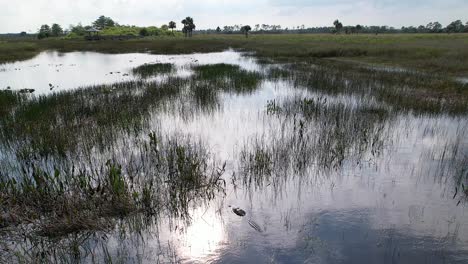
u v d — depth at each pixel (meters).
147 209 5.25
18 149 7.81
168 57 35.94
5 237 4.64
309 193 5.92
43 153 7.57
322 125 9.59
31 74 22.78
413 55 26.05
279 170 6.72
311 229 4.83
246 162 7.11
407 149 7.95
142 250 4.40
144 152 7.64
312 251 4.34
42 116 10.23
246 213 5.28
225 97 13.89
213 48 46.84
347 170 6.82
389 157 7.47
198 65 25.72
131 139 8.59
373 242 4.52
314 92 14.66
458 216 5.16
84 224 4.77
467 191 5.79
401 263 4.12
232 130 9.59
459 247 4.41
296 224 4.96
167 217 5.15
